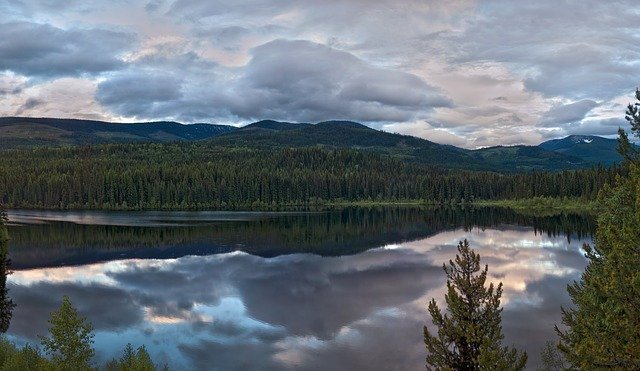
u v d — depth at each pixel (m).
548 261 74.00
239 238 107.56
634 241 18.08
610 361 17.83
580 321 20.56
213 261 79.19
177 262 78.31
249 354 36.91
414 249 90.56
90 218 155.88
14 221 143.38
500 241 98.75
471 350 21.94
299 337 40.69
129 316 47.31
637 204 18.84
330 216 168.50
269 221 148.25
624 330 17.50
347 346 38.28
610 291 18.25
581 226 125.38
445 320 22.58
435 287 58.28
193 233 116.25
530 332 40.12
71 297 54.97
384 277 64.81
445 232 117.12
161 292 57.19
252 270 71.00
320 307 49.91
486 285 57.38
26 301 53.19
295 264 75.81
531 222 138.00
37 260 80.56
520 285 57.50
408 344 38.47
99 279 64.94
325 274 67.50
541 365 33.03
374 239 105.94
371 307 49.66
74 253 87.62
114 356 36.62
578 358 20.06
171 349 38.22
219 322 45.19
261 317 46.59
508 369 21.62
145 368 29.62
